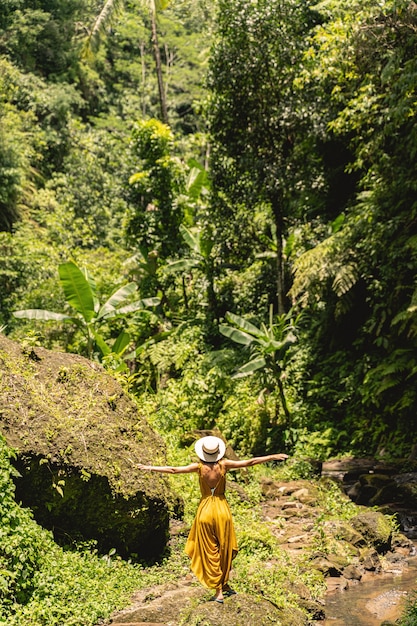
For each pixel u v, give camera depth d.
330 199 19.95
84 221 30.72
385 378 14.34
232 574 6.94
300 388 16.27
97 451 7.21
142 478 7.40
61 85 37.88
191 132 47.34
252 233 19.61
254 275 21.16
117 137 40.91
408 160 14.14
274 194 17.80
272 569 7.27
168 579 7.02
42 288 21.55
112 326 20.66
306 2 17.30
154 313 20.77
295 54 17.08
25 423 6.99
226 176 18.53
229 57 17.33
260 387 14.78
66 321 15.59
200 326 19.53
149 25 44.34
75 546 7.08
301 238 19.16
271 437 13.97
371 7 12.57
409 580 7.47
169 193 21.17
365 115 13.58
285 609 6.16
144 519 7.30
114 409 7.89
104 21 26.55
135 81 47.91
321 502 10.42
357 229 15.19
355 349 16.73
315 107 16.83
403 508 10.28
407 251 14.30
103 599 6.26
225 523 5.95
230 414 14.11
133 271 22.38
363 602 6.87
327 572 7.64
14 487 6.43
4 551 5.95
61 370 7.80
